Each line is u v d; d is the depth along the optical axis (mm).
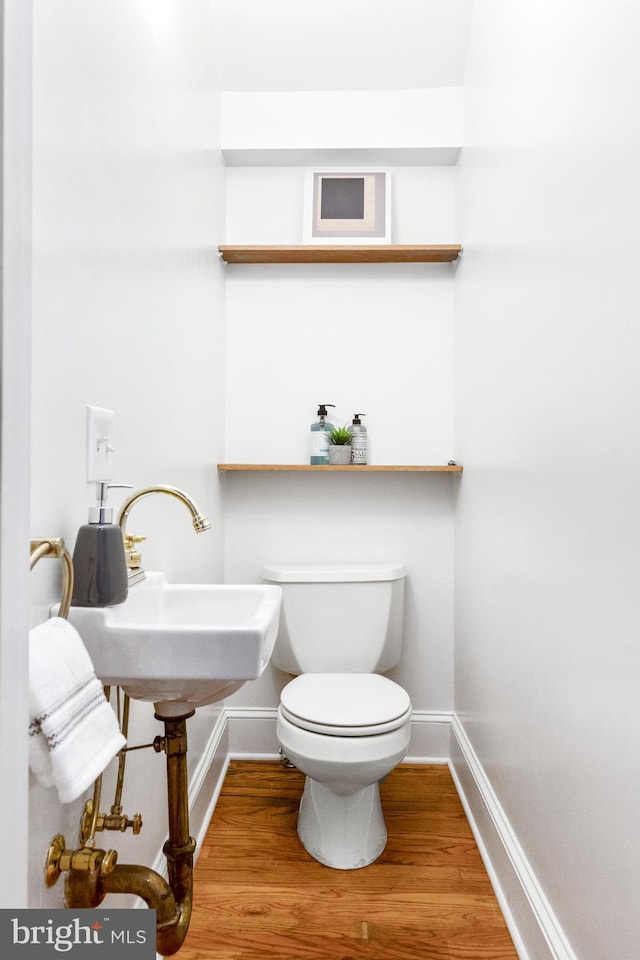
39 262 806
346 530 2246
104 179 1035
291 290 2271
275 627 1078
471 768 1812
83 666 762
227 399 2271
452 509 2232
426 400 2262
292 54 2072
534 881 1261
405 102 2137
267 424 2266
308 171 2252
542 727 1224
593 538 986
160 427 1382
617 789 892
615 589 907
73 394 919
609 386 931
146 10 1259
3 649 516
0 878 518
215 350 2049
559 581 1135
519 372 1405
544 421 1228
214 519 2029
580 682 1034
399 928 1396
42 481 825
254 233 2271
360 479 2246
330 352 2271
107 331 1054
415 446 2262
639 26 836
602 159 958
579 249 1052
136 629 886
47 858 826
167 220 1422
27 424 550
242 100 2152
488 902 1481
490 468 1678
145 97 1253
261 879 1560
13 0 511
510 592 1462
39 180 805
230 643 886
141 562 1249
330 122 2145
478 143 1868
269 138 2145
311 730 1535
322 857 1622
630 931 848
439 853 1671
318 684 1774
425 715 2238
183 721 1089
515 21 1462
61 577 893
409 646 2246
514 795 1410
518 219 1422
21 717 547
